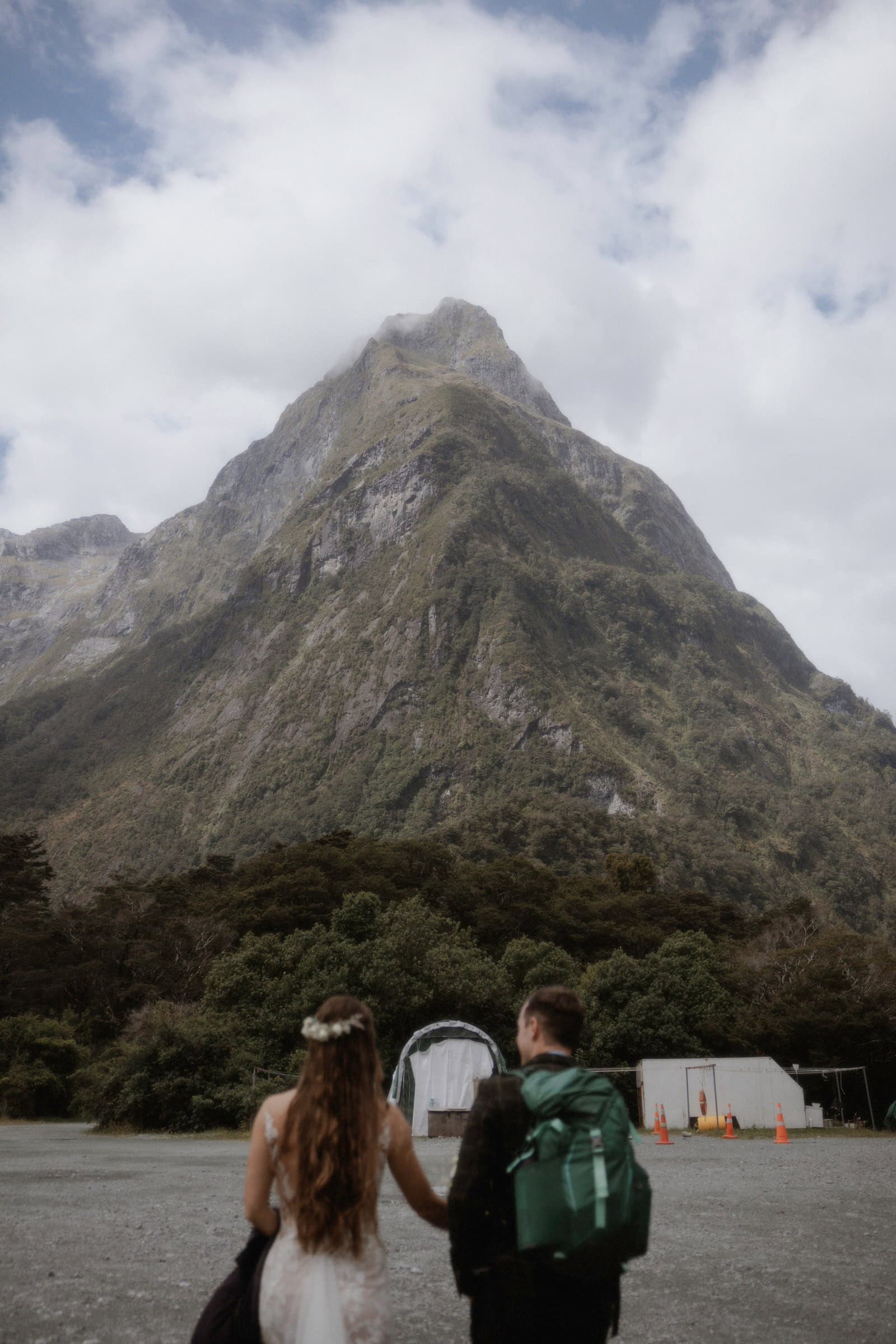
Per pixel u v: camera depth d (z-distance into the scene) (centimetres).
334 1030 433
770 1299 838
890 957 6556
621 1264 405
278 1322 411
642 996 5453
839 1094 5038
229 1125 3812
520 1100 428
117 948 8006
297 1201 419
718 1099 4222
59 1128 4456
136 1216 1351
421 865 10419
